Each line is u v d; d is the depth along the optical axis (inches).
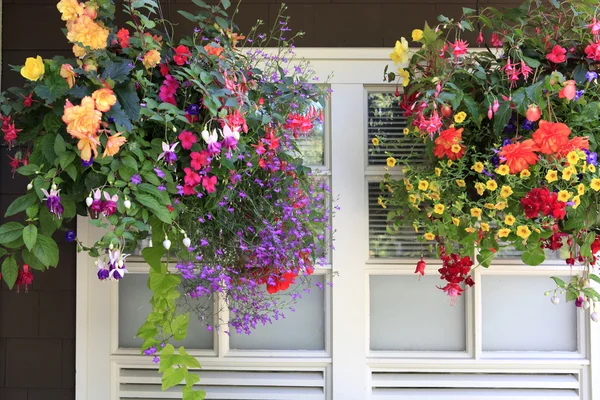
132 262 69.9
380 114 71.7
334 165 69.9
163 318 56.1
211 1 70.4
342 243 69.5
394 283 71.4
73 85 45.1
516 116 53.2
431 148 57.1
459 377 69.9
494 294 70.9
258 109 54.3
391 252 70.8
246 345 71.1
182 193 49.9
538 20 56.2
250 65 58.1
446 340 70.9
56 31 70.5
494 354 69.5
